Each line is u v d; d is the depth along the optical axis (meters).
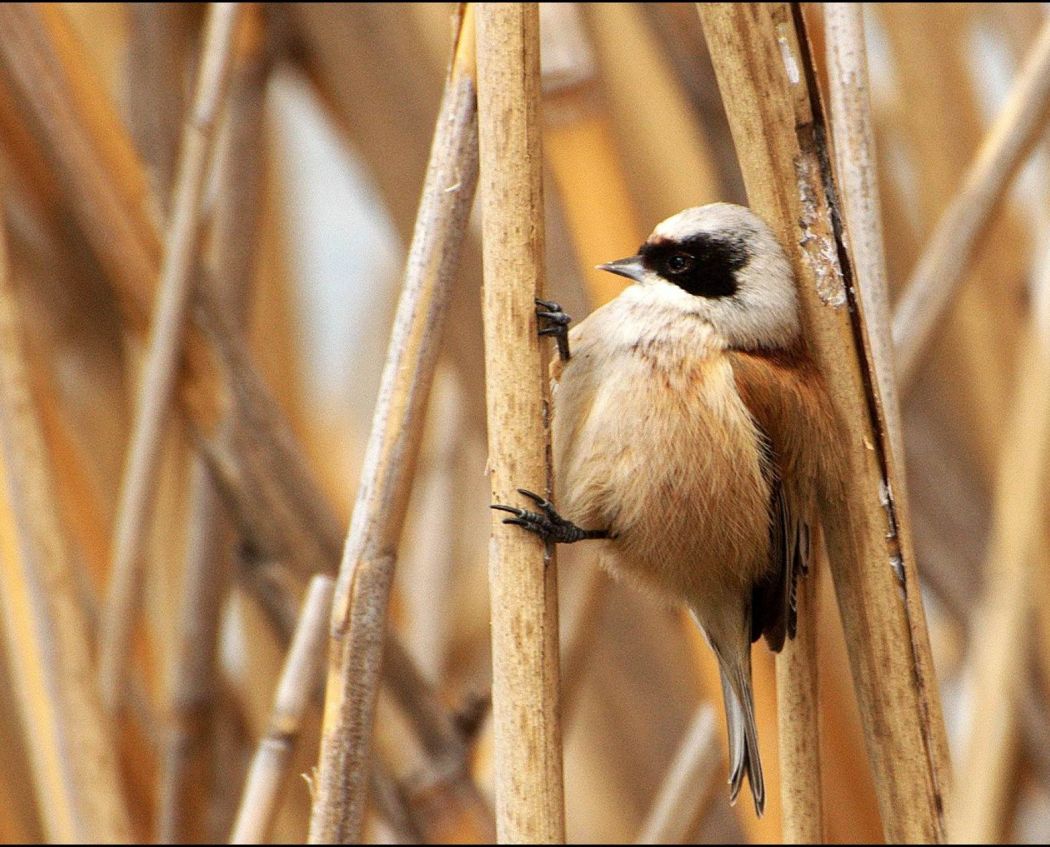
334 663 3.79
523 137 3.76
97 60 3.93
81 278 3.93
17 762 3.91
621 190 3.86
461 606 4.10
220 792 3.92
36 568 3.83
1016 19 3.98
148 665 3.94
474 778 3.89
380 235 5.04
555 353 3.81
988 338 3.97
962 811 3.78
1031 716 3.93
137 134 3.91
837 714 3.88
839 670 3.88
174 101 3.91
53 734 3.83
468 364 3.93
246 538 3.89
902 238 3.96
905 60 3.96
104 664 3.85
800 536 3.81
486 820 3.88
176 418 3.90
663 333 3.81
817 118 3.77
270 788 3.82
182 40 3.92
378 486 3.78
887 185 3.96
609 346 3.81
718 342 3.81
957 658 4.10
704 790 3.85
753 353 3.81
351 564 3.79
